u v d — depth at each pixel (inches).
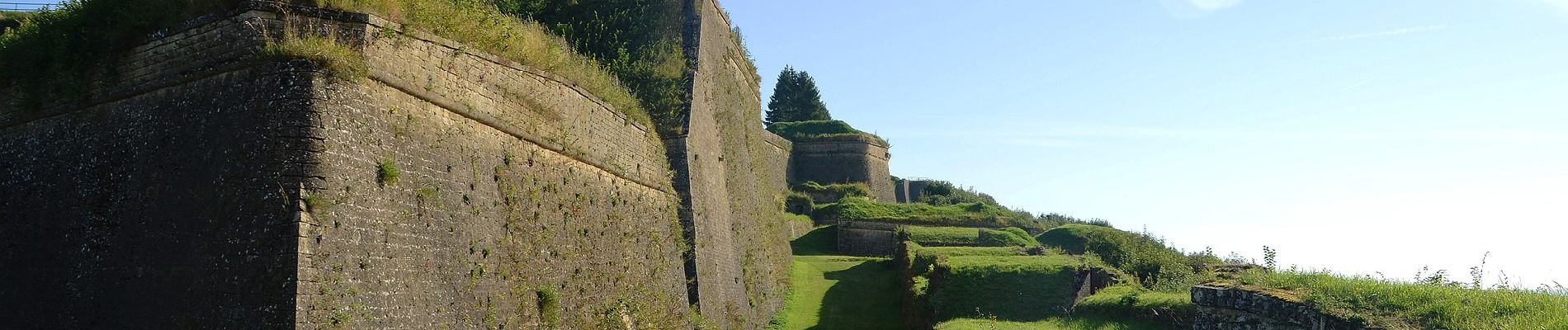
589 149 874.8
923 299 1203.2
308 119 525.7
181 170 563.8
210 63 569.3
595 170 888.3
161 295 542.9
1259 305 697.0
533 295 719.1
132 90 614.5
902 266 1711.4
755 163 1724.9
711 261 1167.0
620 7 1280.8
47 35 679.1
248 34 553.6
